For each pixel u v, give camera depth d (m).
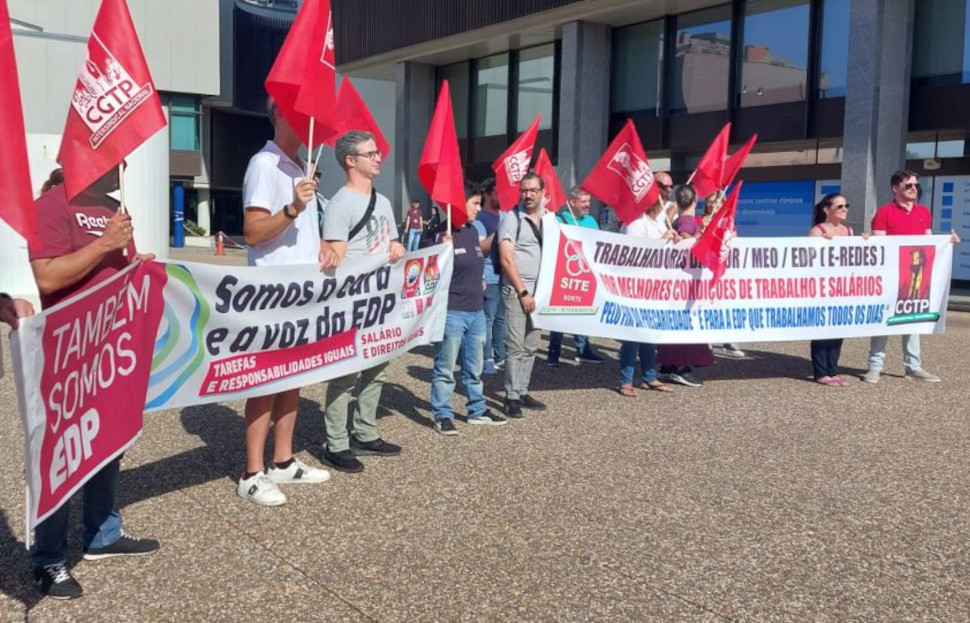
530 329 6.83
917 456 5.83
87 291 3.41
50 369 3.17
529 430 6.38
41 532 3.53
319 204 7.62
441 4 24.58
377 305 5.29
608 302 7.26
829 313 8.28
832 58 17.67
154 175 15.88
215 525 4.38
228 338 4.47
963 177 17.48
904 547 4.24
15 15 36.19
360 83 33.44
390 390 7.79
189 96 40.19
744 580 3.83
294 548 4.11
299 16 4.47
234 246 39.09
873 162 16.39
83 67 3.55
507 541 4.22
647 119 21.70
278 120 4.68
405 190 28.11
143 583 3.71
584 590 3.70
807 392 7.95
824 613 3.53
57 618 3.38
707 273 7.77
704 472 5.39
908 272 8.57
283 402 5.00
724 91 19.86
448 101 6.07
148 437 6.02
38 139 13.55
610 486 5.09
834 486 5.16
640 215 7.82
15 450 5.63
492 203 8.67
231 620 3.39
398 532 4.32
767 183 19.41
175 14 38.84
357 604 3.54
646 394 7.76
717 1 19.56
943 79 16.59
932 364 9.67
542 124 24.41
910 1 16.50
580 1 20.25
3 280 13.30
